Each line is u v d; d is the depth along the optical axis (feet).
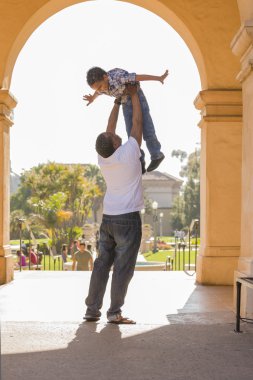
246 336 18.22
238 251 33.32
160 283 33.68
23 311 23.53
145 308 24.48
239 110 33.58
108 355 15.51
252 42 21.85
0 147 33.22
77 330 18.80
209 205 33.73
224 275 33.14
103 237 20.57
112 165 19.69
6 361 14.75
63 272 40.06
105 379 13.30
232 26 33.68
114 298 20.06
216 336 18.19
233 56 33.58
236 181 33.81
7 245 34.35
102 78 19.71
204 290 30.68
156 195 294.46
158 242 151.43
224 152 33.81
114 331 18.69
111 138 19.81
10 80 34.65
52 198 135.23
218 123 33.73
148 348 16.38
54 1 33.71
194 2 33.88
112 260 20.72
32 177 167.32
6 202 34.12
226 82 33.58
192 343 17.12
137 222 20.02
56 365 14.43
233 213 33.73
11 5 33.45
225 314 22.76
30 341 17.08
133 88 19.76
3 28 33.37
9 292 29.48
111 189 20.12
